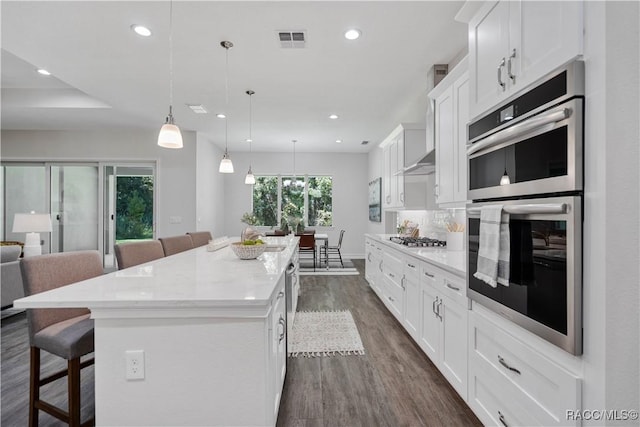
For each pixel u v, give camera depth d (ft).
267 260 7.18
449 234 9.14
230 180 25.68
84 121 16.90
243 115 15.80
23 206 18.83
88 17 7.69
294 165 25.93
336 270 20.58
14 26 8.04
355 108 14.73
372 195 24.03
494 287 4.54
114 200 19.07
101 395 4.01
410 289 9.12
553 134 3.61
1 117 16.16
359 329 10.18
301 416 5.84
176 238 10.25
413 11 7.57
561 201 3.47
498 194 4.69
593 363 3.20
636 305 3.11
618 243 3.08
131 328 4.00
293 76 11.19
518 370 4.30
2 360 8.02
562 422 3.51
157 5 7.26
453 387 6.32
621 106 3.09
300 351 8.52
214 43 8.96
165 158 18.98
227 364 4.06
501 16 4.73
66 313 5.67
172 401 4.04
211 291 4.28
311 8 7.43
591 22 3.23
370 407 6.11
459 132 7.75
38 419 5.57
